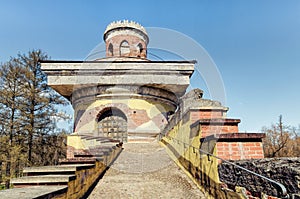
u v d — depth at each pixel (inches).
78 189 147.8
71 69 444.8
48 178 122.0
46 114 706.8
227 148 141.9
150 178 212.7
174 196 166.7
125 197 165.8
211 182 152.3
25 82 703.1
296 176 75.9
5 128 663.1
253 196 103.7
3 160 601.6
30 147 676.7
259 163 102.2
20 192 97.3
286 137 740.0
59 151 743.1
